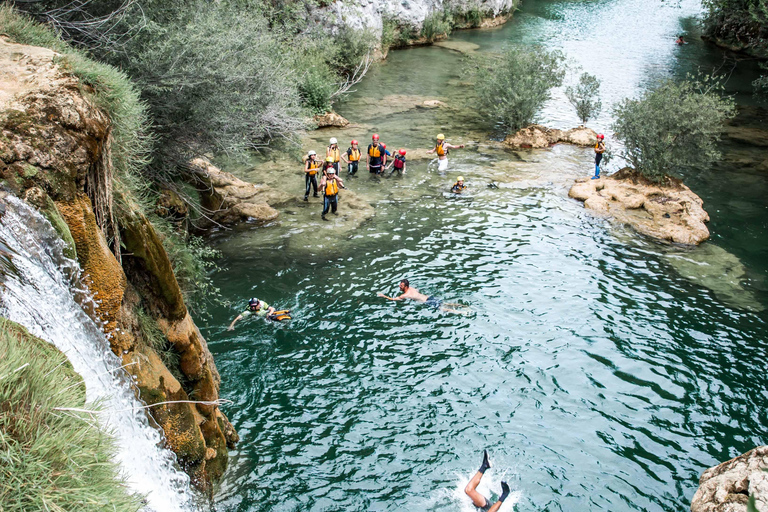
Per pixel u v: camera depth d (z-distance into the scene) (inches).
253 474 341.1
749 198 784.9
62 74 239.3
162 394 265.6
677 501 335.6
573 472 354.0
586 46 1786.4
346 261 601.9
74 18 456.8
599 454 368.5
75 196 229.3
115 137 279.4
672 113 756.6
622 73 1464.1
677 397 419.8
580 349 469.7
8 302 178.4
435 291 546.6
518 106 1009.5
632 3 2667.3
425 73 1456.7
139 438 237.9
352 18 1387.8
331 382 426.3
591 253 631.8
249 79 537.6
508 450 369.1
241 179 787.4
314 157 731.4
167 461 263.7
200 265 466.6
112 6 467.8
